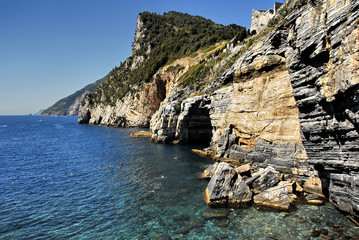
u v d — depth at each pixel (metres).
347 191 16.39
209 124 61.03
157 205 21.16
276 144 27.58
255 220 17.69
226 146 36.41
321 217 17.41
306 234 15.33
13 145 61.72
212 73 62.25
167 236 16.00
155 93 107.88
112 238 15.99
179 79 88.62
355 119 14.27
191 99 54.28
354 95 13.95
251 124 32.22
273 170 23.92
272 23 35.19
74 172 33.25
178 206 20.81
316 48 17.00
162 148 52.88
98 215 19.45
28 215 19.58
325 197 20.73
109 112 137.50
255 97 32.22
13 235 16.47
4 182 28.84
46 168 35.88
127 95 125.00
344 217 17.16
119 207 20.94
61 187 26.73
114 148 53.84
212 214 19.03
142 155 44.62
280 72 28.98
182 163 37.34
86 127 127.62
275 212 18.81
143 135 79.31
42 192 25.14
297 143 25.33
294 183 23.05
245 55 34.62
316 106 18.03
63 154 47.62
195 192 24.19
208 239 15.41
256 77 32.56
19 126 147.88
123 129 107.81
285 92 27.66
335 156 17.02
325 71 16.64
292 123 26.44
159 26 170.88
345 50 14.38
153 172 32.25
